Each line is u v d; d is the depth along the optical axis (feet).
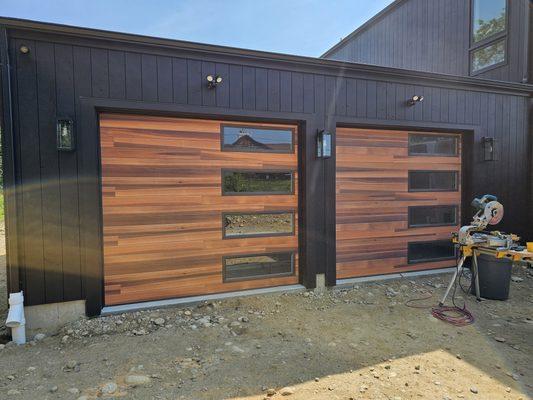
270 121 14.15
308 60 13.97
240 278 14.08
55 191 11.17
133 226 12.64
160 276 13.04
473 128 17.47
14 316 10.16
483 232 17.71
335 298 14.01
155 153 12.80
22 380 8.23
